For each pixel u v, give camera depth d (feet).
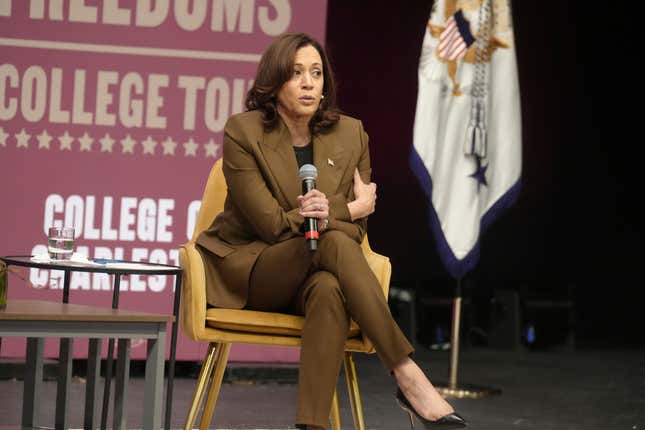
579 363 45.47
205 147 34.58
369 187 22.67
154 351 18.79
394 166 53.31
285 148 22.18
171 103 34.42
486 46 36.22
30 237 33.86
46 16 33.83
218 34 34.58
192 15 34.47
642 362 46.52
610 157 55.01
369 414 30.32
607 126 54.85
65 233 21.70
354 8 52.47
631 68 54.60
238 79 34.71
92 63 34.06
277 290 21.31
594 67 54.54
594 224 55.21
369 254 22.53
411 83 53.06
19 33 33.78
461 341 49.73
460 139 36.06
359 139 23.04
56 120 33.96
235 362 35.32
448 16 36.09
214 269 21.85
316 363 19.90
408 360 20.04
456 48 35.88
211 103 34.60
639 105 54.75
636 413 32.32
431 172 35.70
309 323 20.18
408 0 52.75
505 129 36.19
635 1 54.19
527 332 50.26
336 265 20.36
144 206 34.32
